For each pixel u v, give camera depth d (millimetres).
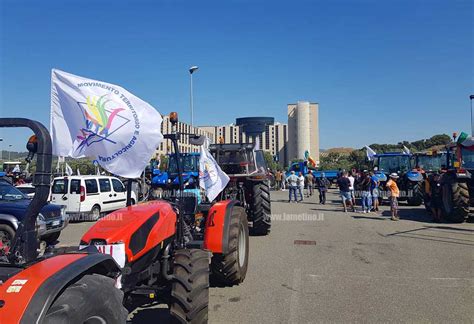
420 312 4738
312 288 5711
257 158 11102
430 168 18656
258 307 4953
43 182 2631
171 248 4438
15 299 2158
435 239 9320
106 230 3561
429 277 6203
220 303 5113
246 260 6180
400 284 5855
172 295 3678
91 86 3146
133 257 3578
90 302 2375
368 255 7750
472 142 11461
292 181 20359
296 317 4617
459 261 7176
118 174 3299
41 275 2326
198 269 3846
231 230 5531
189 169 11453
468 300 5145
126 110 3273
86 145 3098
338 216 14055
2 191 9906
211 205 5902
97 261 2660
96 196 14812
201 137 5207
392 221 12562
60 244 9664
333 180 34438
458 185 11461
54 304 2264
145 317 4613
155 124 3438
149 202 4742
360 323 4430
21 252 2539
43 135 2645
